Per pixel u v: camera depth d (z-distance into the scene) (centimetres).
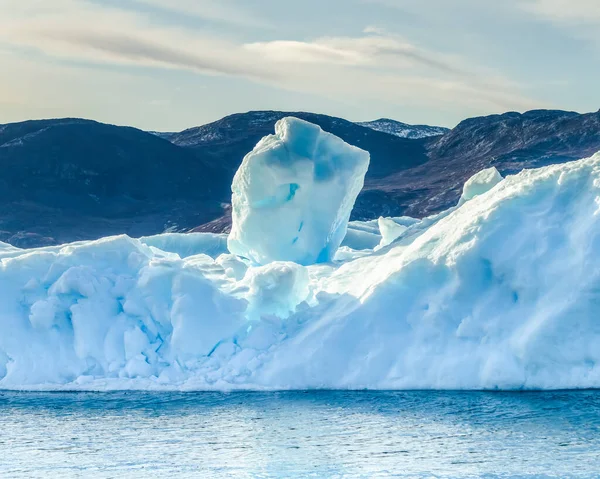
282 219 6575
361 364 4775
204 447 3806
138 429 4122
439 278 4834
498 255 4688
